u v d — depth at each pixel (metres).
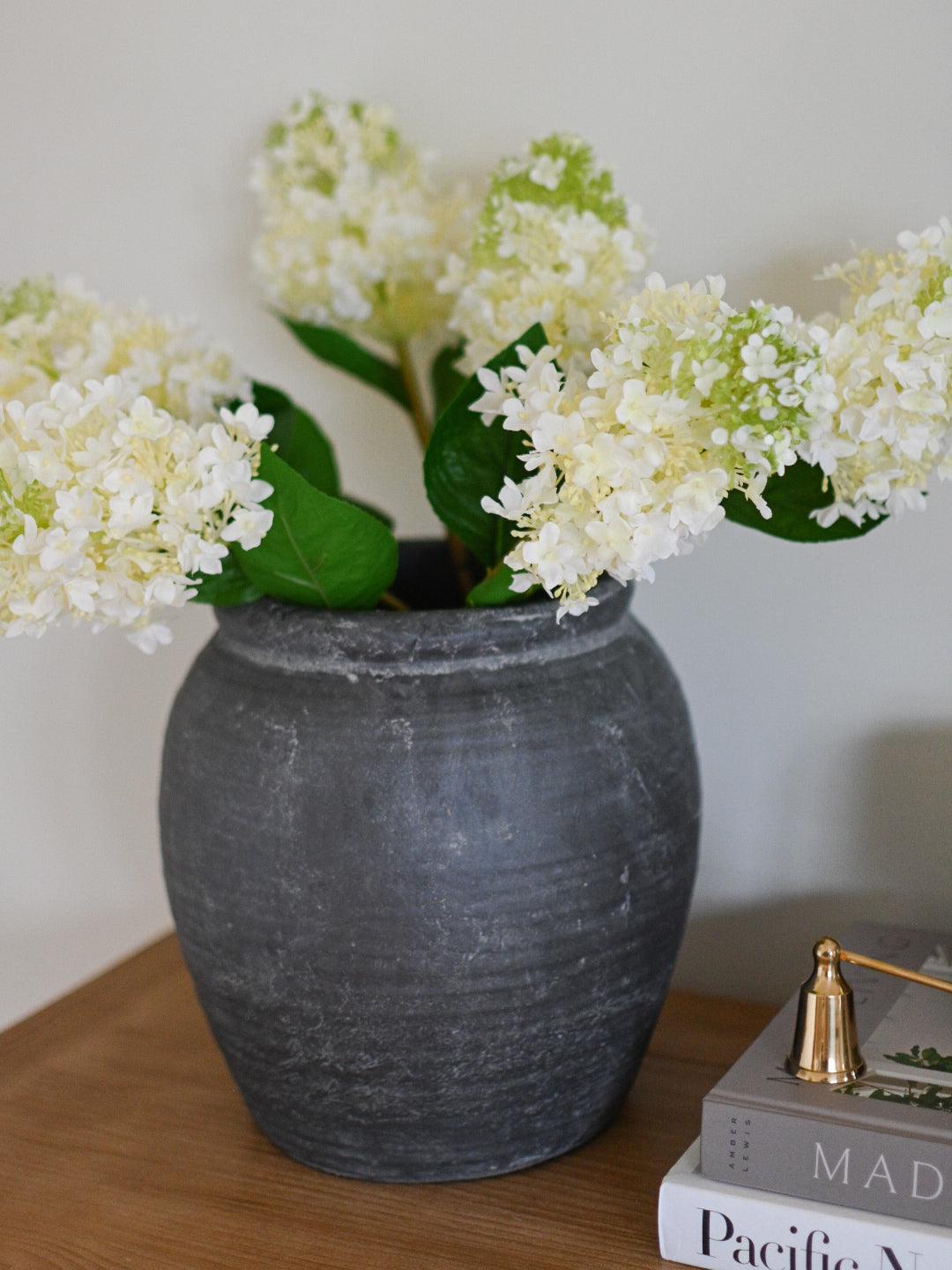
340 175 0.85
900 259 0.74
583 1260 0.63
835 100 0.78
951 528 0.80
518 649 0.65
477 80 0.88
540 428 0.54
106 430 0.56
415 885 0.62
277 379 1.00
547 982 0.64
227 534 0.57
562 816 0.63
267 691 0.66
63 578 0.56
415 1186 0.69
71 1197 0.70
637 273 0.77
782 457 0.53
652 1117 0.75
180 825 0.68
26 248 1.06
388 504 0.99
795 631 0.85
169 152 0.99
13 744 1.16
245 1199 0.69
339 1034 0.65
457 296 0.83
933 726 0.82
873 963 0.63
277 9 0.94
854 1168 0.58
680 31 0.82
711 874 0.90
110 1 0.99
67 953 1.19
